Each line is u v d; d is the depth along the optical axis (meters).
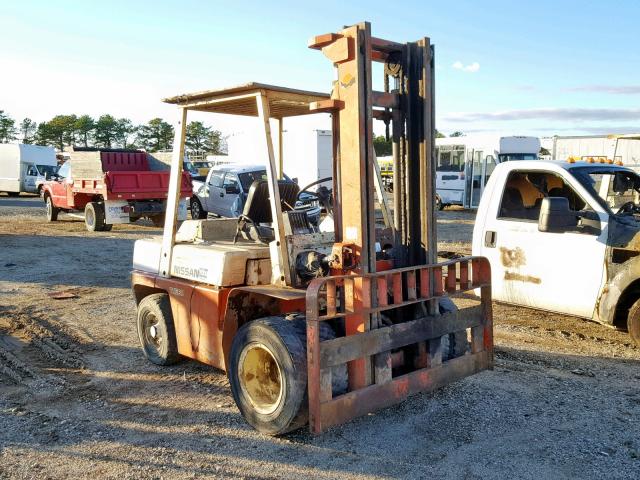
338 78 4.38
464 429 4.67
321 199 5.41
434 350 4.80
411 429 4.68
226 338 4.96
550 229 6.80
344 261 4.30
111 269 12.28
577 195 7.09
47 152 35.84
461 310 5.00
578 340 7.11
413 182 4.86
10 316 8.44
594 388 5.55
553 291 7.14
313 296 4.00
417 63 4.73
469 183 26.22
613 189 7.70
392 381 4.48
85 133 89.75
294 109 5.52
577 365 6.21
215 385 5.72
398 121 4.85
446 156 27.14
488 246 7.81
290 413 4.23
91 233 17.98
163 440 4.56
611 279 6.62
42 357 6.71
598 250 6.74
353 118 4.29
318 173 25.89
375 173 5.31
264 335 4.38
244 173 19.03
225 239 5.96
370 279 4.32
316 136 25.75
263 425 4.48
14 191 34.75
